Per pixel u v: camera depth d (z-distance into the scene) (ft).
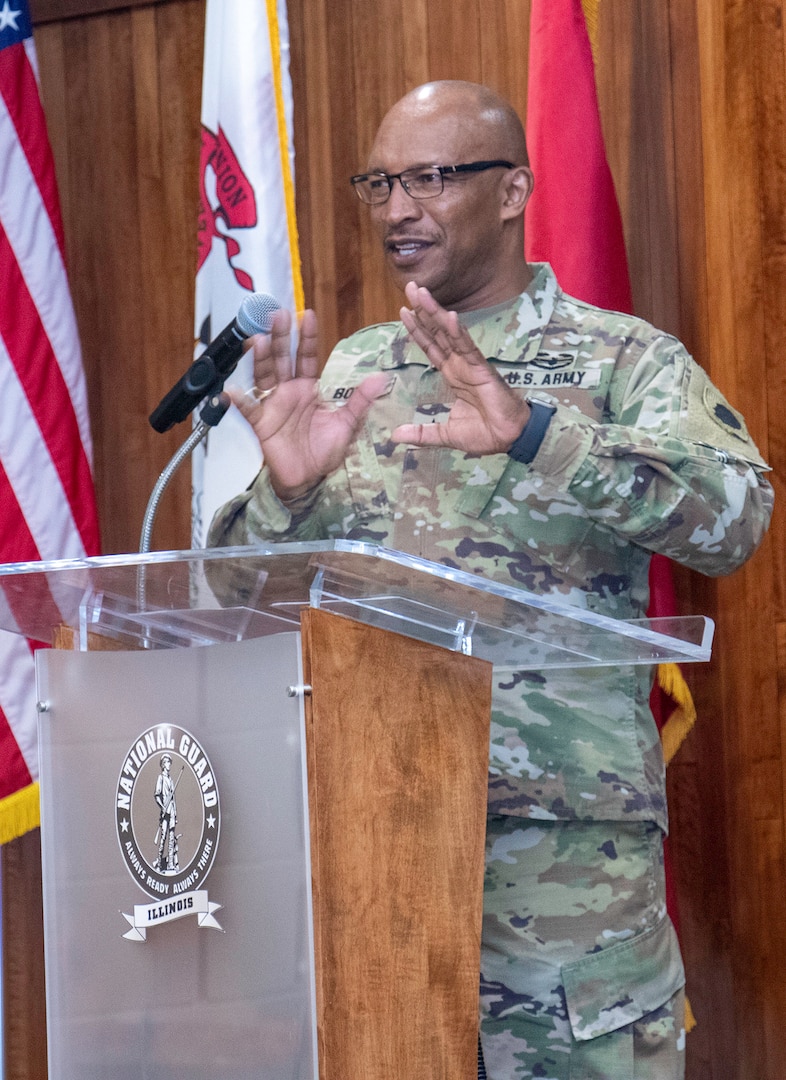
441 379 20.43
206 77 29.37
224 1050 11.71
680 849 27.20
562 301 20.58
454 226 20.06
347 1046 11.20
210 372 15.81
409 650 11.91
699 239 27.04
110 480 32.53
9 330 29.63
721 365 26.73
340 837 11.37
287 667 11.51
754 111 26.25
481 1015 17.84
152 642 15.01
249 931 11.62
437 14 29.30
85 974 12.68
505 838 17.98
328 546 10.52
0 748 28.84
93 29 32.48
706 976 26.94
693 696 27.07
